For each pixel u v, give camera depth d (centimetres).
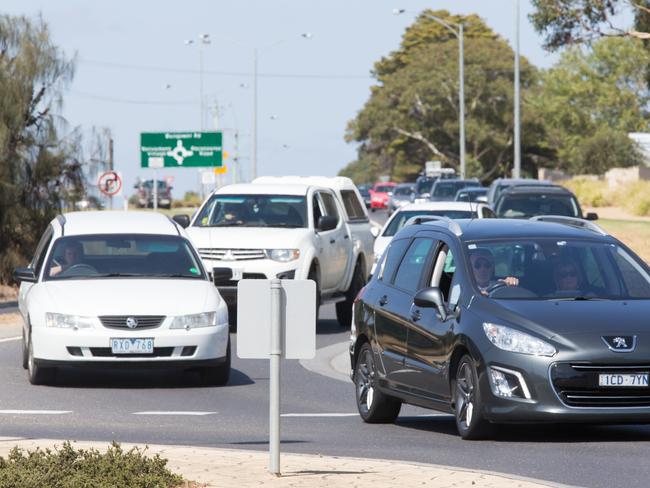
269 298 2436
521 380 2945
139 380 4469
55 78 9450
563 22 12125
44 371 4250
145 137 15488
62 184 9569
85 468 2295
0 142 9062
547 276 3216
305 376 4669
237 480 2389
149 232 4625
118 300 4188
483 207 6762
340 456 2780
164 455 2709
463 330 3078
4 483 2158
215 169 16162
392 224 6781
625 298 3183
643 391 2942
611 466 2667
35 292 4338
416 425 3478
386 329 3444
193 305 4209
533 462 2720
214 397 4047
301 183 6838
